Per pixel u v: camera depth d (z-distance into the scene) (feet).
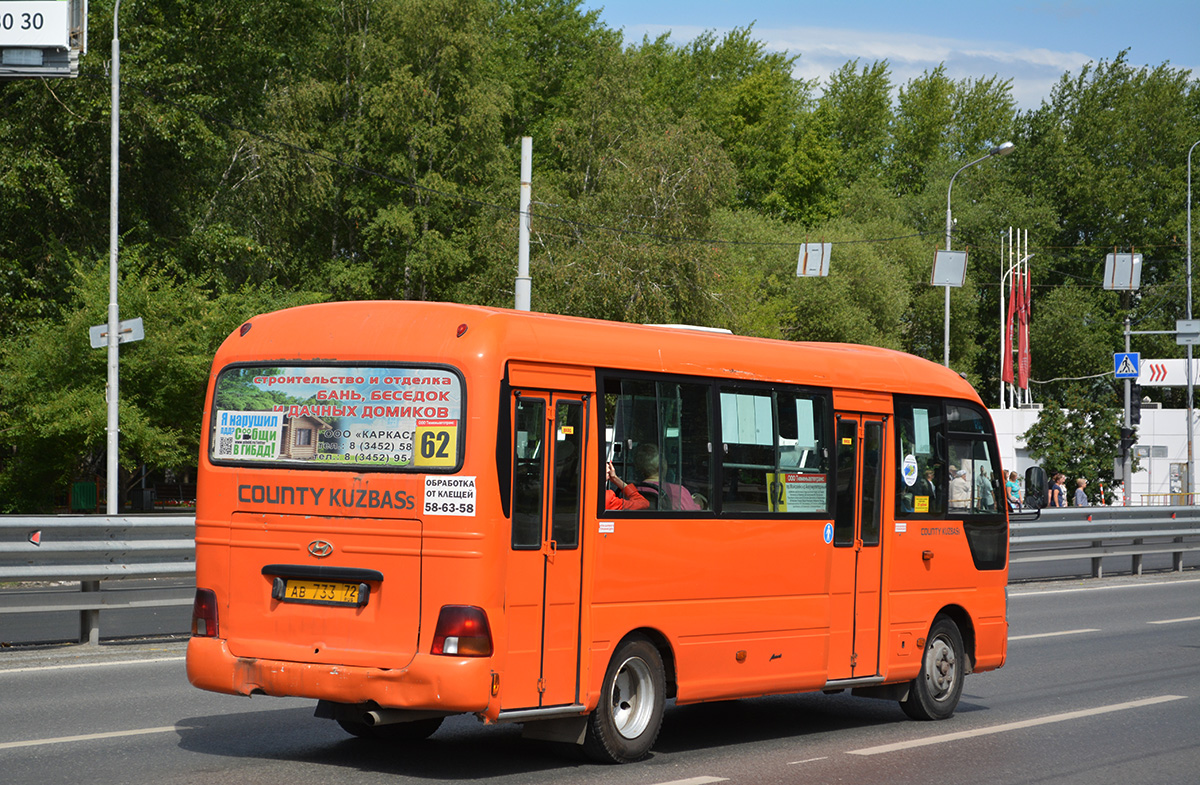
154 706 33.35
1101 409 143.95
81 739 28.86
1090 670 45.03
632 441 28.99
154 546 43.65
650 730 28.96
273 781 25.21
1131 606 65.57
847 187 276.62
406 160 169.07
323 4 148.15
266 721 32.12
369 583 26.37
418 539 26.02
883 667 34.86
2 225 112.06
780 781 26.94
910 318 255.29
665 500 29.60
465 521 25.70
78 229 118.32
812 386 33.63
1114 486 135.54
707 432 30.73
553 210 160.66
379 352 27.02
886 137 295.48
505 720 25.91
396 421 26.66
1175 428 177.27
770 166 262.88
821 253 111.86
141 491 122.52
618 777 26.81
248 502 27.86
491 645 25.62
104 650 42.42
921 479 36.70
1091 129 275.39
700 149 159.53
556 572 27.02
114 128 94.38
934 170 276.82
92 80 112.88
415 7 167.73
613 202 157.48
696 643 30.07
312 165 157.38
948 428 37.83
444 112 173.68
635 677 28.94
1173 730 34.01
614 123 177.78
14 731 29.50
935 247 257.34
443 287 176.65
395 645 26.00
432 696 25.39
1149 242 270.46
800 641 32.71
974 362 265.95
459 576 25.62
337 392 27.32
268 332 28.48
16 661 39.78
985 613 38.47
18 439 102.47
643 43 265.13
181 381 102.73
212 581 28.12
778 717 36.52
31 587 48.93
